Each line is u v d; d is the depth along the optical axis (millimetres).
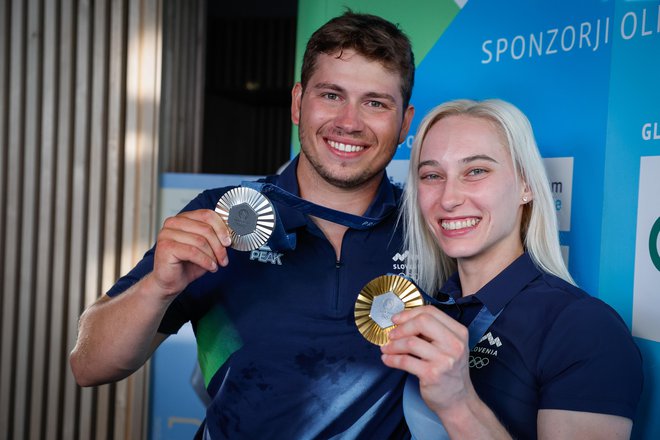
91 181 3078
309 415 1326
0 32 3148
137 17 2988
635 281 1476
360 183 1426
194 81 3580
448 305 1277
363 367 1328
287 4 7121
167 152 3281
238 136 7980
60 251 3127
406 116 1528
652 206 1439
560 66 1653
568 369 1053
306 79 1438
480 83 1854
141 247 2984
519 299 1184
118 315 1222
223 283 1410
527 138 1241
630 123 1489
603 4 1550
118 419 2957
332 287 1371
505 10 1788
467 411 972
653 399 1423
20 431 3166
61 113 3109
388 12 2041
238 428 1356
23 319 3162
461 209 1211
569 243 1634
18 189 3148
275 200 1411
